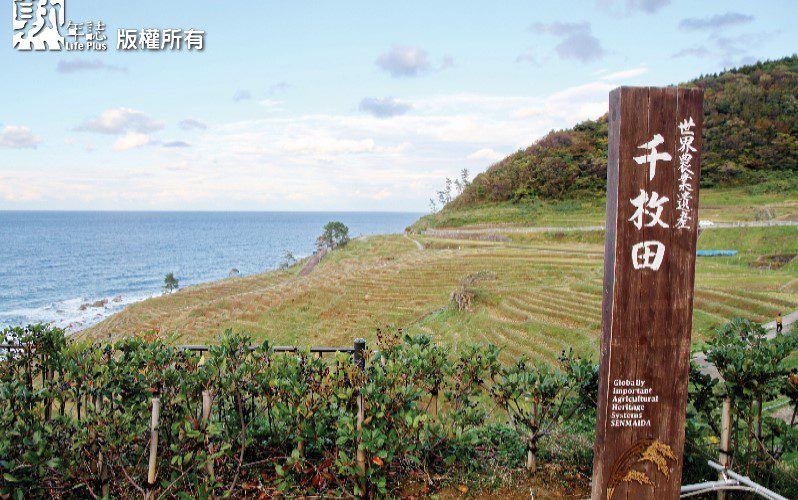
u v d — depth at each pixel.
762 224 50.12
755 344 5.38
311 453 5.48
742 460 5.37
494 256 52.59
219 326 43.91
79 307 73.69
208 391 4.69
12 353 5.25
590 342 24.28
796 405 5.46
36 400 4.75
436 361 5.62
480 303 34.62
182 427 4.87
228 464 4.98
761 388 5.02
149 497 4.37
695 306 26.80
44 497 4.56
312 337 38.16
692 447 5.48
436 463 5.55
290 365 5.12
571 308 30.73
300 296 49.31
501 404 5.80
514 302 33.12
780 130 85.50
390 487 5.18
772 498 4.59
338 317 41.84
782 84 99.19
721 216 58.16
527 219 77.44
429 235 80.94
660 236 4.38
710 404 5.64
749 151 81.94
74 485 4.47
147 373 5.14
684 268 4.42
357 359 5.87
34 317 65.75
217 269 124.19
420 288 45.69
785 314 24.25
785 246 43.03
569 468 5.62
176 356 5.26
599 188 85.75
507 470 5.52
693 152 4.37
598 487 4.50
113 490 4.79
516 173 96.81
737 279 32.72
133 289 93.38
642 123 4.30
